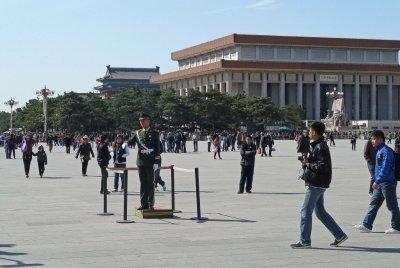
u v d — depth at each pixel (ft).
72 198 82.43
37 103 595.06
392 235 51.62
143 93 534.78
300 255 43.50
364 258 42.52
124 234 52.34
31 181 112.37
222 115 493.36
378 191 53.01
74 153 253.03
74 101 493.36
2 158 215.72
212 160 187.93
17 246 47.09
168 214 62.13
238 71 625.82
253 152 88.22
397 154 53.11
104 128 508.94
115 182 91.66
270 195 85.20
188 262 41.24
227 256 43.16
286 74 645.10
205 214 64.95
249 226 56.54
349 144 357.82
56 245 47.44
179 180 112.16
